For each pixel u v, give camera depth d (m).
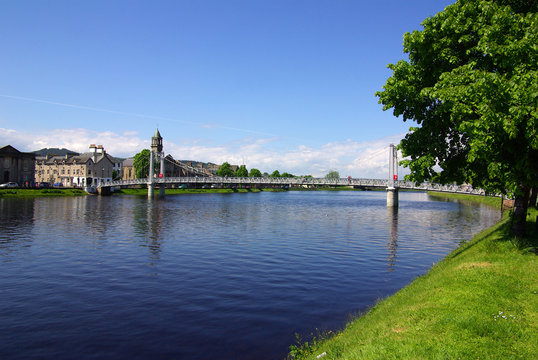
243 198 130.25
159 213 67.75
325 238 40.31
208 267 26.67
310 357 11.11
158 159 164.88
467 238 40.69
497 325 9.84
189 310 17.81
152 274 24.75
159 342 14.36
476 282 13.64
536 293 12.34
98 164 143.88
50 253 31.69
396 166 91.69
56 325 16.12
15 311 17.88
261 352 13.35
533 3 17.23
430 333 9.55
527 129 13.75
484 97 14.42
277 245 35.78
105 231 44.84
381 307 14.67
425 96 19.66
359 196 170.38
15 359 13.16
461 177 21.08
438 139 20.22
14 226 48.09
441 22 18.77
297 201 115.69
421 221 58.28
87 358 13.21
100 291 21.03
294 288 21.45
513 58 14.66
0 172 111.88
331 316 16.88
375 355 8.46
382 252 32.44
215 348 13.76
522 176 16.19
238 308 18.06
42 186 115.75
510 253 17.70
